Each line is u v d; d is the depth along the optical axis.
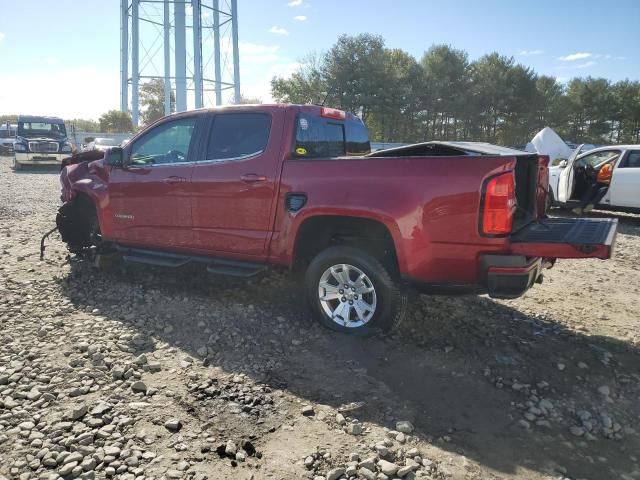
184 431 2.90
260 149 4.55
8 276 5.56
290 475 2.57
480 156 3.55
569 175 10.34
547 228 4.04
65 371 3.53
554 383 3.60
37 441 2.73
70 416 2.98
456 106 52.16
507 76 54.56
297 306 4.89
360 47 47.50
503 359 3.92
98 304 4.86
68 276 5.67
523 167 4.24
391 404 3.27
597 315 5.00
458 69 52.59
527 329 4.55
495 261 3.56
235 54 38.22
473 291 3.77
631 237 9.39
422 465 2.69
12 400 3.13
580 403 3.37
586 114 62.44
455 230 3.63
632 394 3.51
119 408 3.10
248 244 4.64
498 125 57.78
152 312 4.68
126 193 5.43
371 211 3.87
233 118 4.79
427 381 3.59
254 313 4.69
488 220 3.53
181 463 2.62
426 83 49.84
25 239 7.45
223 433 2.90
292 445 2.82
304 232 4.40
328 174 4.13
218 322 4.48
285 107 4.51
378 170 3.91
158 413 3.06
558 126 60.94
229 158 4.75
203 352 3.91
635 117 60.41
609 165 10.76
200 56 34.56
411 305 4.94
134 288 5.32
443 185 3.64
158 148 5.30
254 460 2.68
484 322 4.67
